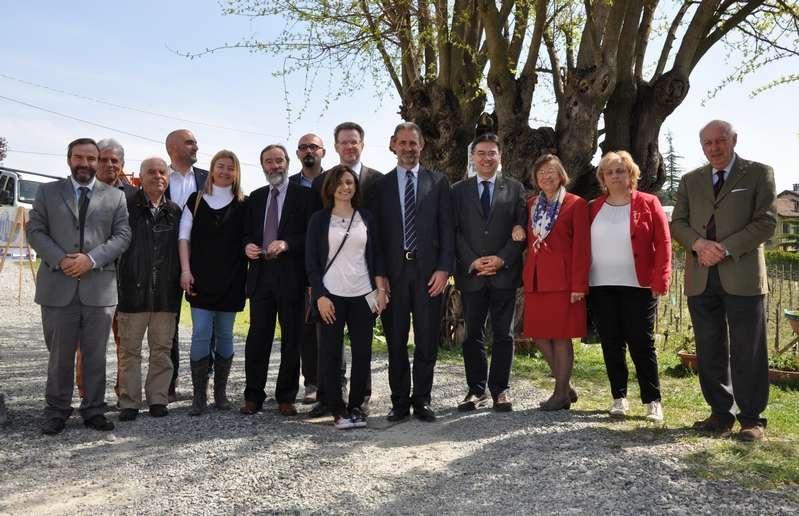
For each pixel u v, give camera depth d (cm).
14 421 490
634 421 491
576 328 514
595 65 806
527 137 867
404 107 1014
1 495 348
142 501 342
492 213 527
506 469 386
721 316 463
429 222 505
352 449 428
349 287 482
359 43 907
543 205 526
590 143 840
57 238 461
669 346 921
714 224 455
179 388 631
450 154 962
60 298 459
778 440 442
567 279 513
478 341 538
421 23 902
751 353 444
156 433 461
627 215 501
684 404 552
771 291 1025
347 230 486
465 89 943
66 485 363
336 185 482
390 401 584
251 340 522
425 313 502
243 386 643
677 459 398
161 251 509
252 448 428
